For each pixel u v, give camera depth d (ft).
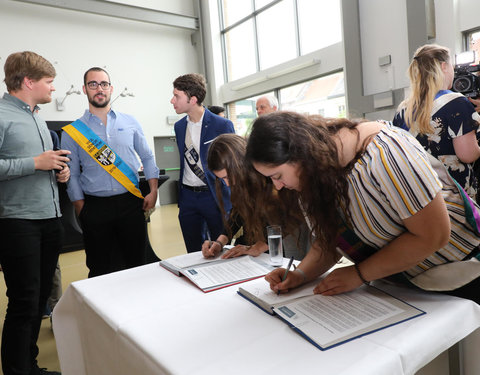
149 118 26.45
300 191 2.47
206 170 6.73
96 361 3.28
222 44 27.37
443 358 2.66
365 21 15.48
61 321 3.83
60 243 5.27
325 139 2.28
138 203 6.89
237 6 25.61
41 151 5.03
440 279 2.64
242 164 3.40
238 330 2.47
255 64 24.94
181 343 2.35
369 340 2.17
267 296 2.93
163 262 4.25
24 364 4.66
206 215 7.09
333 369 1.93
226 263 4.03
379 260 2.56
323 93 21.94
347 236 2.75
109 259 6.88
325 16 19.97
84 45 23.76
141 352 2.37
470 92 6.55
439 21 13.44
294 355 2.09
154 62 26.58
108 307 3.07
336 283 2.77
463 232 2.55
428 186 2.13
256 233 3.99
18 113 4.85
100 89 6.53
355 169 2.33
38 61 4.91
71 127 6.54
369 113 15.66
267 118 2.29
